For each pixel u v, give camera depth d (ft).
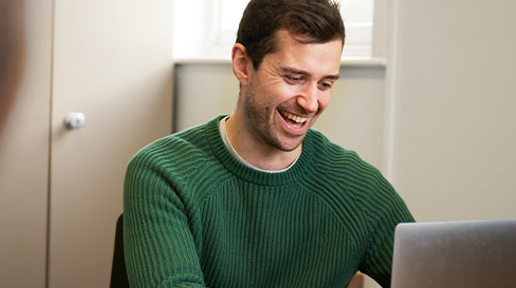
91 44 8.60
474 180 7.25
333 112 8.23
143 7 9.01
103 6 8.65
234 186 4.74
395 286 3.49
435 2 7.36
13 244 8.22
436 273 3.47
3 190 8.11
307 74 4.24
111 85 8.82
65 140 8.48
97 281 8.89
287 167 4.82
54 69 8.31
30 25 8.09
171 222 4.43
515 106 6.94
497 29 7.00
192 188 4.62
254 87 4.40
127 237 4.49
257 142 4.68
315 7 4.21
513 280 3.53
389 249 4.94
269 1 4.33
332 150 5.16
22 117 8.15
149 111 9.19
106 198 8.92
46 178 8.39
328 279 4.78
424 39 7.45
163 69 9.27
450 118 7.34
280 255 4.78
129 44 8.93
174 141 4.88
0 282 8.18
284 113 4.38
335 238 4.87
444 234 3.49
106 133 8.84
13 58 8.01
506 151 7.03
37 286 8.43
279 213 4.78
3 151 8.06
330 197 4.91
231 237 4.71
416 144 7.59
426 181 7.55
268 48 4.28
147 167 4.68
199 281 4.23
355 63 7.93
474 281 3.50
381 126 7.90
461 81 7.25
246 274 4.74
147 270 4.19
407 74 7.59
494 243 3.52
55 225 8.50
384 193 5.05
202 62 9.28
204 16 10.12
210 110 9.37
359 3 8.95
